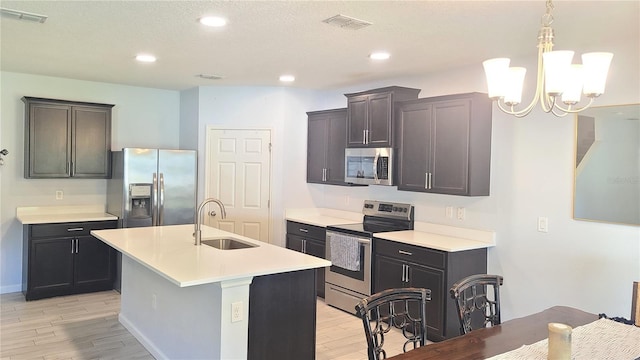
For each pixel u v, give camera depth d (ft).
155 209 17.84
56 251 16.55
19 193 17.26
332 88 19.07
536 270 12.54
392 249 14.12
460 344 6.68
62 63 14.78
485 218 13.70
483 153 13.33
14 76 16.84
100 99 18.63
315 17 9.47
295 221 18.31
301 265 9.77
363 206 17.84
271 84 18.37
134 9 9.25
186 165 18.49
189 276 8.61
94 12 9.47
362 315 6.61
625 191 10.78
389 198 16.81
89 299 16.55
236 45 11.96
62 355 11.78
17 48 12.71
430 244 13.00
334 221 17.81
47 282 16.43
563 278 11.98
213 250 11.16
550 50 6.69
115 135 19.11
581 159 11.53
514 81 6.68
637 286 7.70
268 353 9.79
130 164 17.35
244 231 19.39
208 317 9.48
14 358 11.53
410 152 14.67
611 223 11.02
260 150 19.17
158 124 20.12
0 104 16.67
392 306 7.14
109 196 18.75
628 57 10.72
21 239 17.35
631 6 8.47
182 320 10.56
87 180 18.58
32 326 13.79
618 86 10.88
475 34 10.46
